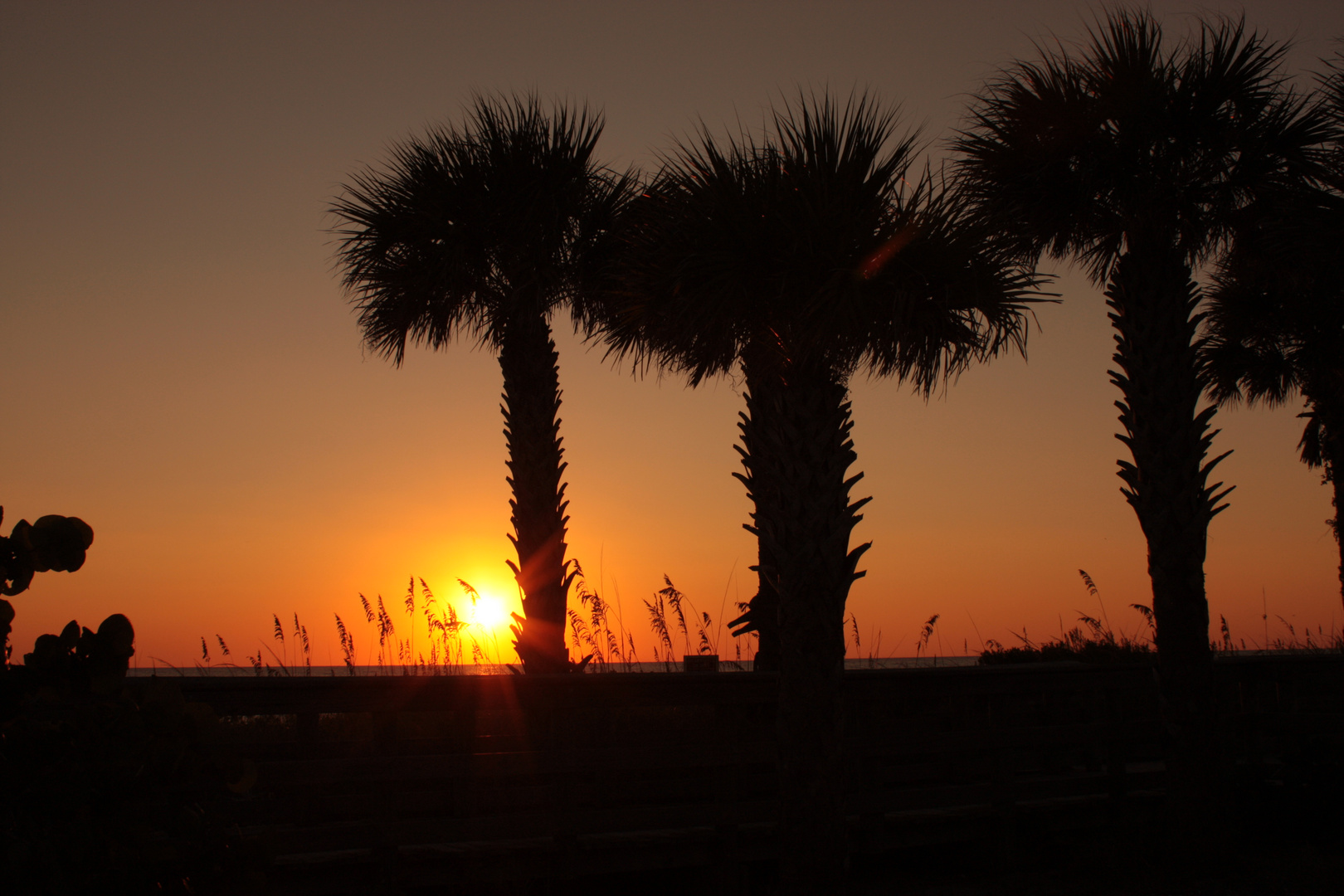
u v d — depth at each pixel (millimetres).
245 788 3461
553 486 11016
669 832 6617
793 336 6160
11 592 3389
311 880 5676
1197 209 8031
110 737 3258
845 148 6367
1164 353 7969
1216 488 7816
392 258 11133
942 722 7688
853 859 7762
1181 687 7551
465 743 6215
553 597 10711
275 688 5805
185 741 3346
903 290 5973
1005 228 8133
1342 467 15250
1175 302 8023
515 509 10945
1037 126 8195
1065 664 8258
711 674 6840
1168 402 7898
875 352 6324
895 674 7461
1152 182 7684
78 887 3135
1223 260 9117
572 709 6477
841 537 6281
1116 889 6918
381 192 11078
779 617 6340
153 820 3316
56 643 3314
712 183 6434
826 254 5961
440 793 6289
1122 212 8102
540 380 11133
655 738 6906
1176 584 7691
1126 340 8141
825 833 5930
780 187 6223
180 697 3395
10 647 3352
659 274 6684
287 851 5602
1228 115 7816
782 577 6281
